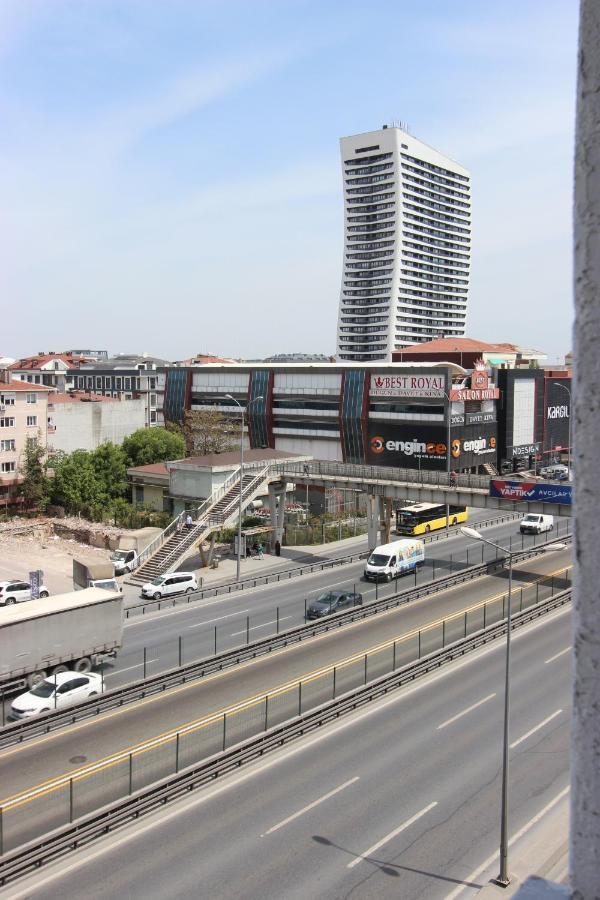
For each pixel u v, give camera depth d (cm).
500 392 11888
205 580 6656
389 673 3938
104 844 2484
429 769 3022
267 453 8369
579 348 255
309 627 4831
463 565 7188
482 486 6888
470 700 3766
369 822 2620
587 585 254
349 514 9681
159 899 2197
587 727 255
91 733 3325
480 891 2228
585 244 251
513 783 2909
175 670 3991
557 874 2322
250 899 2200
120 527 8706
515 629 4994
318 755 3156
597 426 249
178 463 7719
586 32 249
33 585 5456
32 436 9925
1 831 2342
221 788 2870
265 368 12281
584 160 251
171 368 13488
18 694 3925
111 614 4256
